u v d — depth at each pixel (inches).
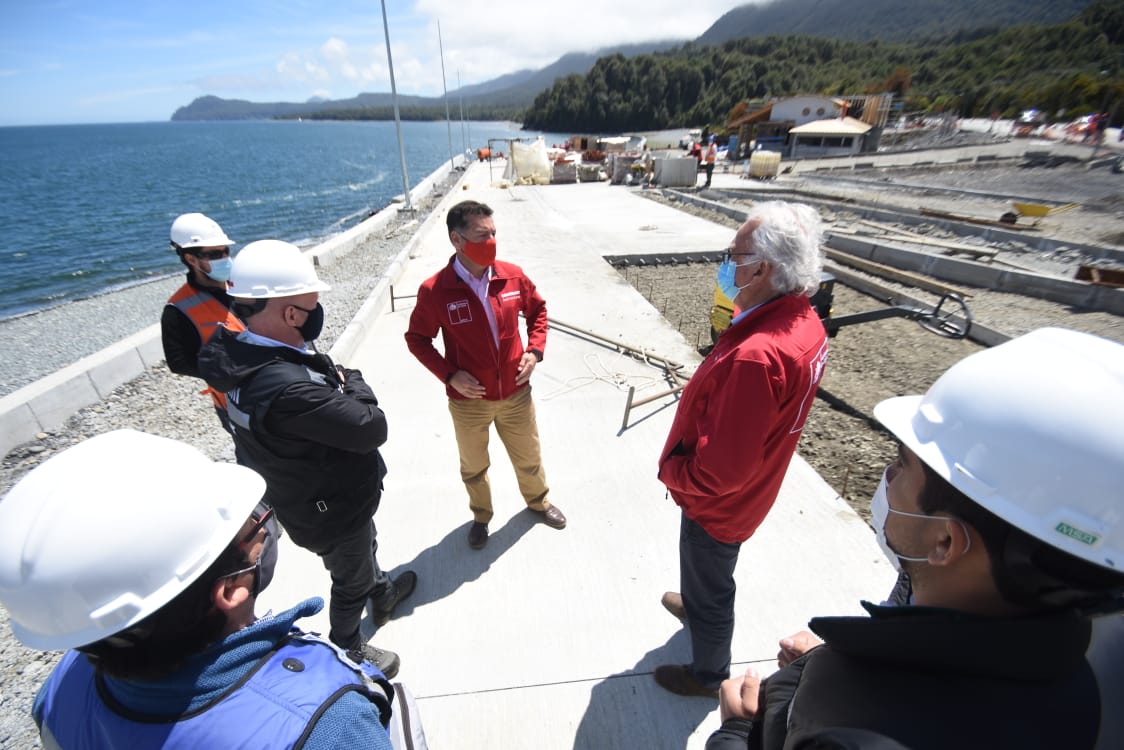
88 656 31.8
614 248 415.2
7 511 30.6
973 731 23.7
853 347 239.5
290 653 35.9
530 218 551.2
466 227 88.1
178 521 31.2
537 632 96.1
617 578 107.5
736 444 56.9
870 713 25.6
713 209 574.2
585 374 195.9
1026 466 25.9
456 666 90.3
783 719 33.3
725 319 213.5
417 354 101.5
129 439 33.5
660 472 70.1
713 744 42.2
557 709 83.3
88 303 471.8
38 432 177.9
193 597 32.0
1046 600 26.8
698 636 76.8
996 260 371.9
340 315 288.4
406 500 131.0
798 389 59.1
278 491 68.7
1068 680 25.4
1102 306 273.4
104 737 32.1
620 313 259.8
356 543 76.4
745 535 68.6
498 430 112.1
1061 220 509.4
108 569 29.0
